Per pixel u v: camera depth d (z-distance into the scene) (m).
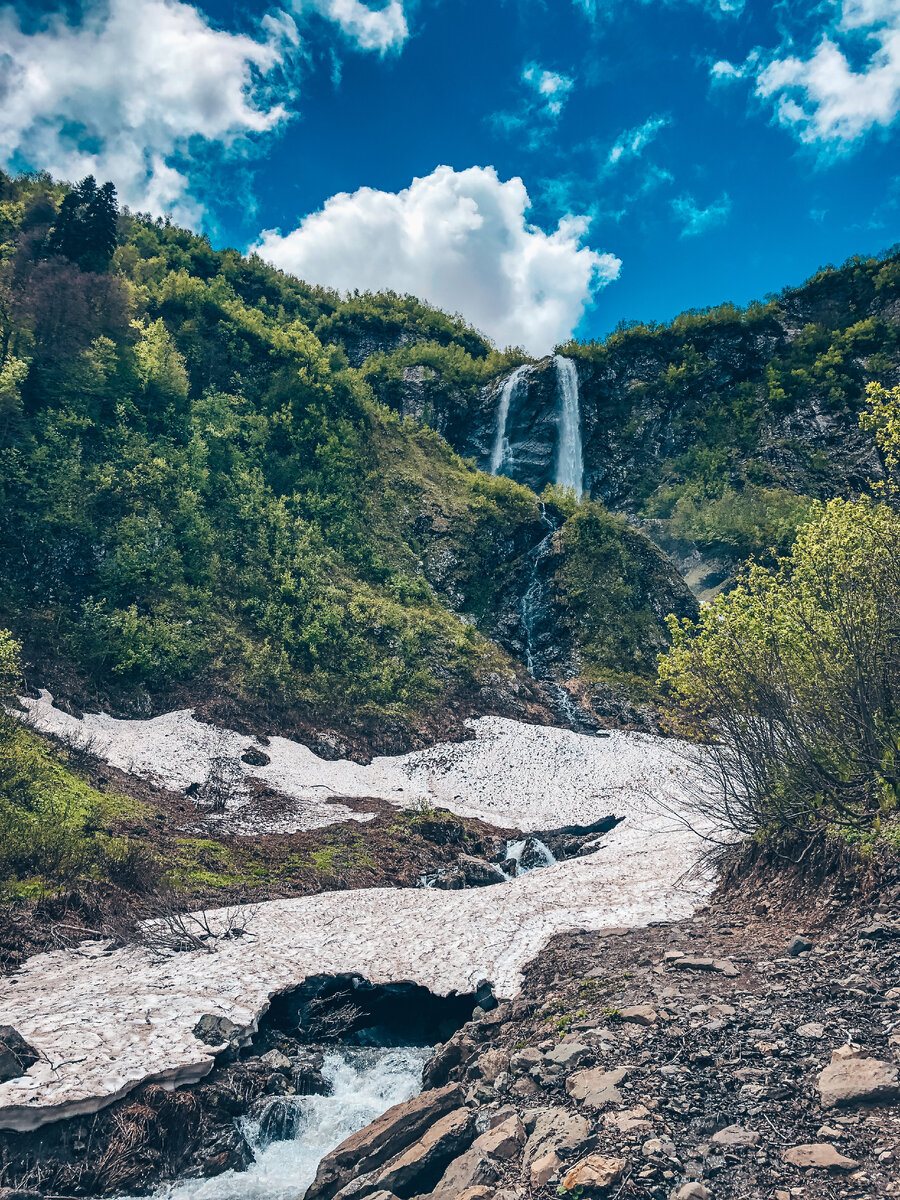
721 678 10.81
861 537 10.45
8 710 20.77
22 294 36.50
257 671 31.47
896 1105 4.79
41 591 28.50
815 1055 5.69
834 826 9.74
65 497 30.98
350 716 32.12
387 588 42.69
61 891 13.23
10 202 55.94
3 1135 6.45
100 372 35.47
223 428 42.25
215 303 50.94
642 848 18.77
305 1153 7.68
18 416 31.97
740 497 67.94
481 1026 8.88
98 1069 7.49
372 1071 9.44
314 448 47.44
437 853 21.31
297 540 40.06
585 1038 6.75
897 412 11.91
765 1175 4.35
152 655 29.09
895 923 7.58
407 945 11.95
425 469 54.59
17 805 16.08
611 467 74.00
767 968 7.78
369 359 77.25
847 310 84.31
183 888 15.27
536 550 50.59
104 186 44.72
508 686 37.78
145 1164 6.90
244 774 25.56
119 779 21.36
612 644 43.62
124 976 10.38
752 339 82.31
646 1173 4.50
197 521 35.28
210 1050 8.17
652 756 32.38
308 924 13.30
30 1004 9.16
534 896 14.47
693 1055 6.01
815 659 9.82
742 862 12.45
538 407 69.06
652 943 10.01
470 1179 5.05
